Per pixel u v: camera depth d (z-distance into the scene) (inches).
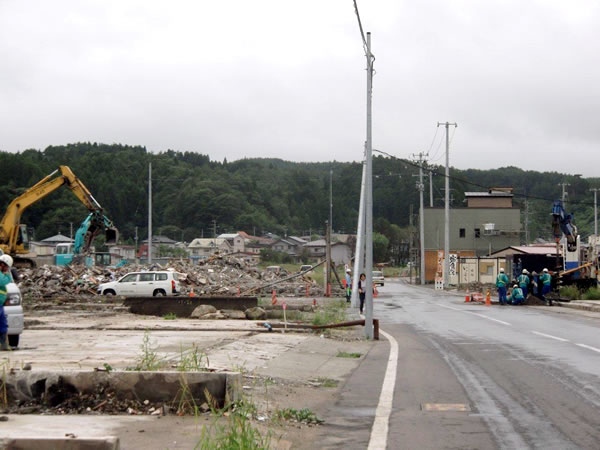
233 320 1077.1
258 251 5871.1
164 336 751.1
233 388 335.3
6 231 1782.7
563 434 318.0
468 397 416.5
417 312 1334.9
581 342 740.7
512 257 2261.3
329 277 2004.2
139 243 6018.7
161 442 277.3
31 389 343.9
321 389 453.1
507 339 786.2
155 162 6766.7
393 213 6604.3
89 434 287.6
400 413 370.0
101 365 464.4
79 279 1807.3
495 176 6983.3
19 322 597.3
